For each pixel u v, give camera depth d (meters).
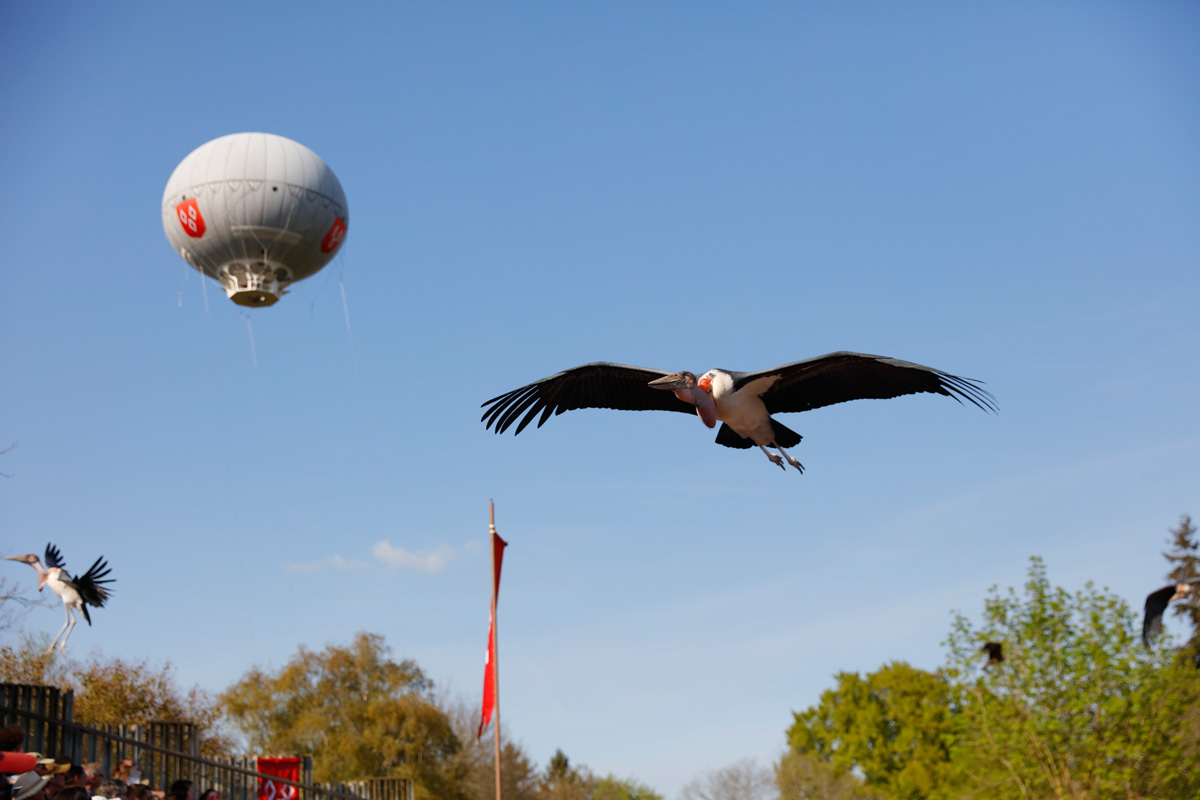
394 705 41.06
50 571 13.24
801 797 49.44
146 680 26.06
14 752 7.05
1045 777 22.27
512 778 46.50
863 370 9.50
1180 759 22.11
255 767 17.52
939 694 50.19
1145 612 10.09
